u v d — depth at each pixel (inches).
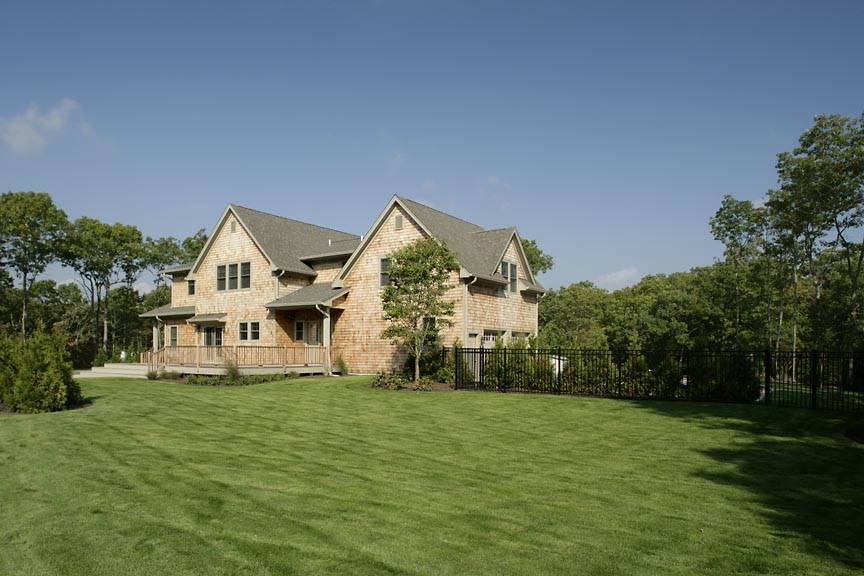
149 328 2303.2
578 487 322.3
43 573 205.8
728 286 1737.2
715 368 698.8
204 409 624.4
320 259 1238.3
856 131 1293.1
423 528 251.0
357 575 202.1
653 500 298.8
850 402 665.0
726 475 352.5
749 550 230.4
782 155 1405.0
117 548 227.0
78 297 2778.1
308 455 398.6
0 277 1835.6
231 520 259.1
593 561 217.0
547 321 2449.6
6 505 282.7
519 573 205.3
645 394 738.8
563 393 780.0
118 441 440.5
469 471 357.4
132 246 2073.1
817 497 306.7
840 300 1389.0
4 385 600.7
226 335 1254.3
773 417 564.4
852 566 214.8
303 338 1196.5
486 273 1039.0
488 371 837.8
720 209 1761.8
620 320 2190.0
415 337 880.3
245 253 1235.2
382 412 609.9
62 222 1884.8
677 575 205.0
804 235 1432.1
